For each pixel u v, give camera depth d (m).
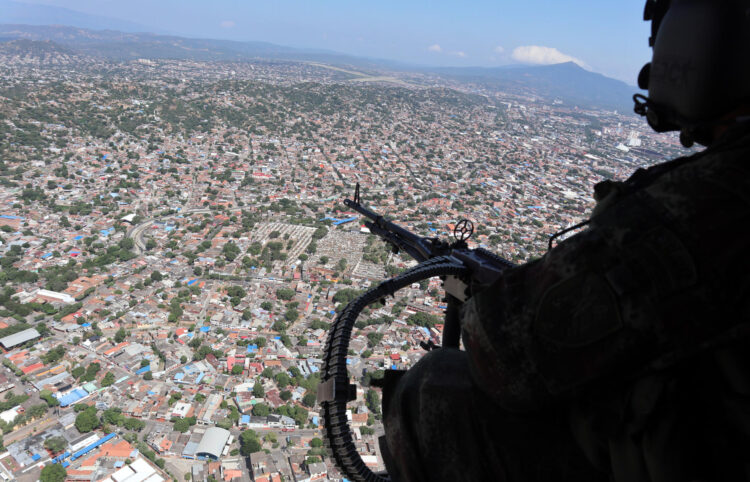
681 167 1.21
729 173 1.12
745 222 1.07
